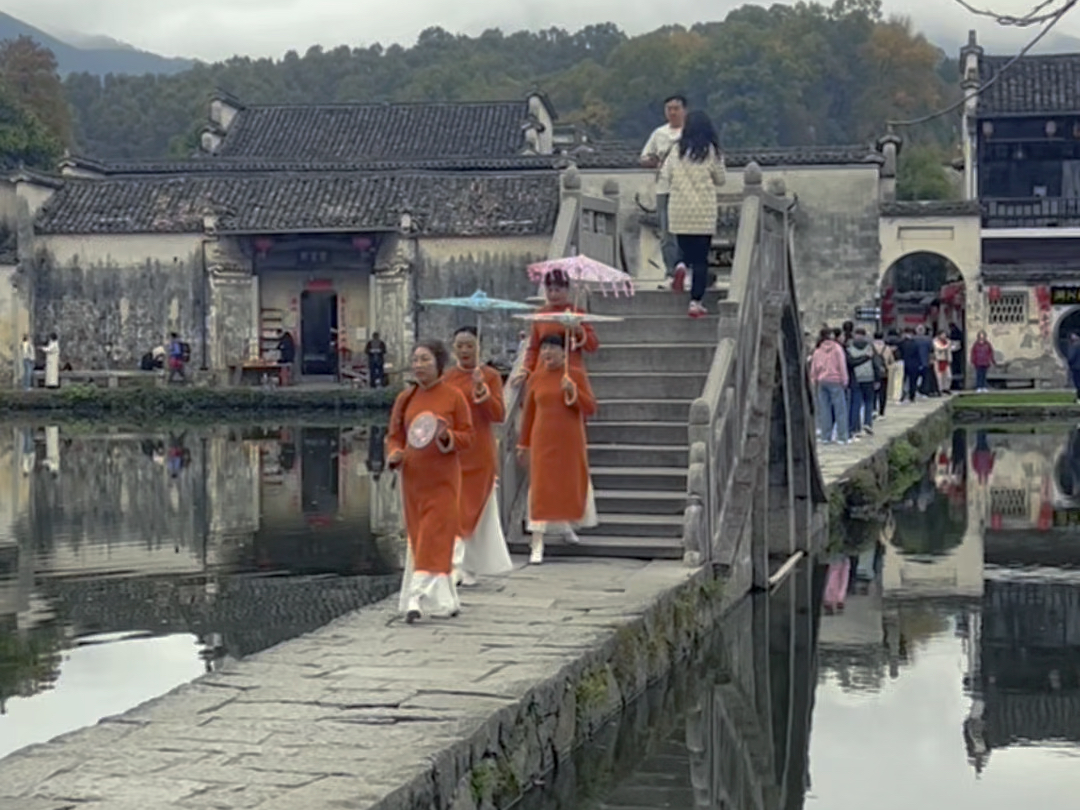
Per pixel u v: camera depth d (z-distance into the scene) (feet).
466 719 23.50
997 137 151.23
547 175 138.92
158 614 42.11
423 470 31.45
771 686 36.32
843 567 52.65
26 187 136.87
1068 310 137.39
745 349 43.68
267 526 59.26
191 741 22.29
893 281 157.48
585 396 38.63
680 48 256.93
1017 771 29.94
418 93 269.64
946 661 38.99
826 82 265.34
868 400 81.05
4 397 126.82
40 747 21.95
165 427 111.55
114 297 138.41
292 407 127.54
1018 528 62.08
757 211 45.75
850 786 29.12
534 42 309.01
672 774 28.84
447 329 135.74
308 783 20.25
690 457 38.96
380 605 33.12
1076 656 39.70
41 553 52.70
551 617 31.53
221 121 168.66
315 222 135.74
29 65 224.12
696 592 36.96
